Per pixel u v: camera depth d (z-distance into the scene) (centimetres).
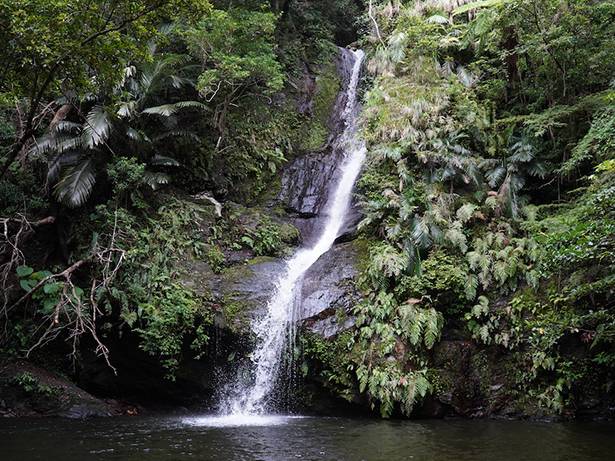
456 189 1269
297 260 1298
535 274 1028
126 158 1215
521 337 1013
